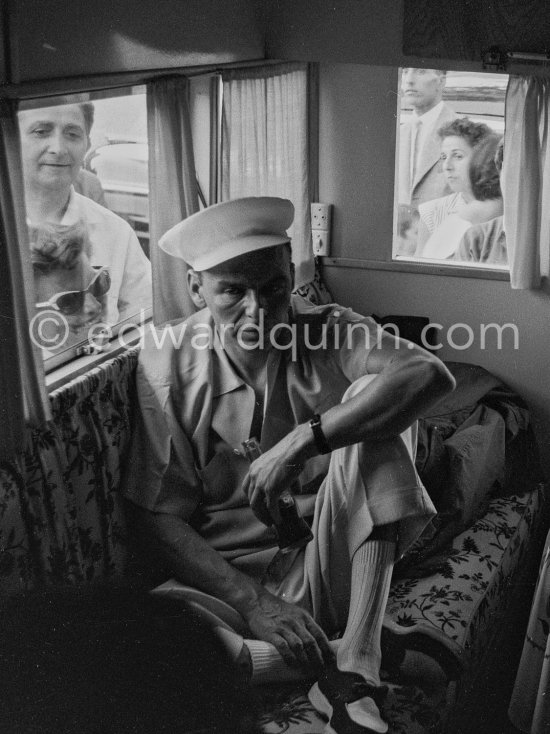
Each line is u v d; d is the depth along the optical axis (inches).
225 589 79.0
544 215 123.3
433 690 74.8
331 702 71.0
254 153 115.2
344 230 136.6
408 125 130.3
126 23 83.9
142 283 105.2
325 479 79.4
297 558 82.4
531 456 122.1
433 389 74.6
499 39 98.7
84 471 79.0
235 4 104.7
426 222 135.3
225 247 80.4
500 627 97.5
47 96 74.9
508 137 118.3
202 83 108.0
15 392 69.3
